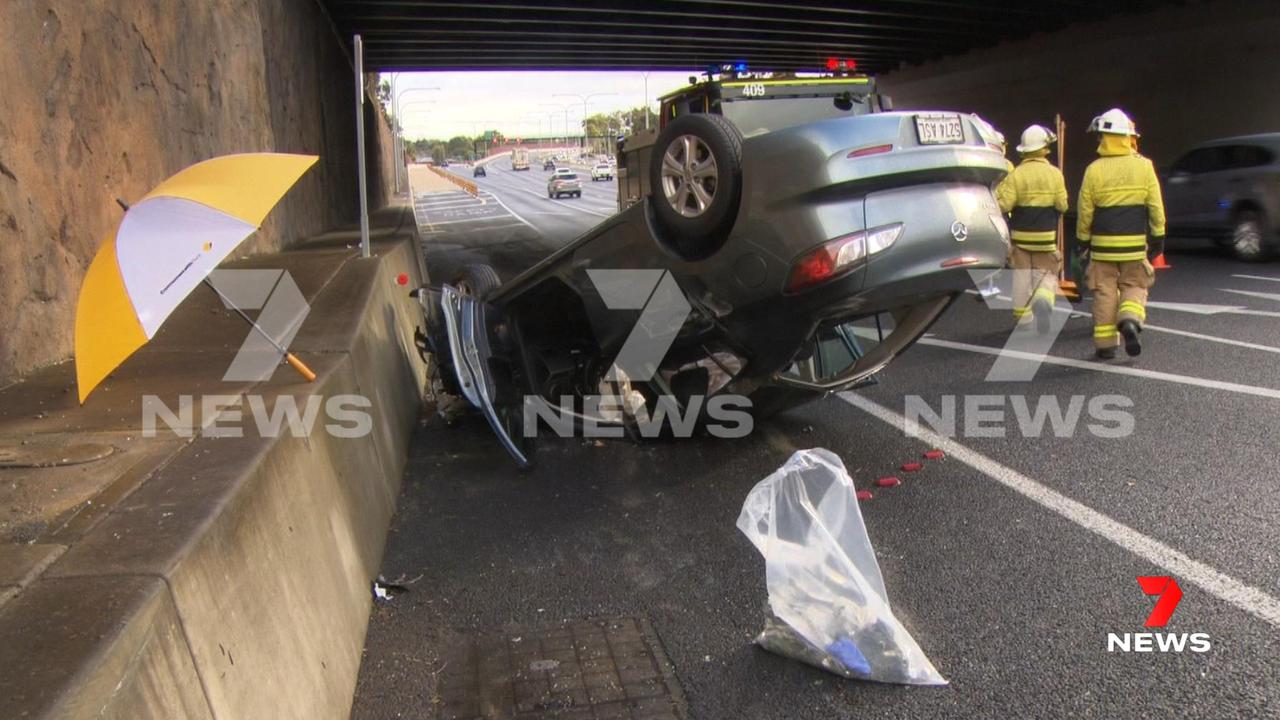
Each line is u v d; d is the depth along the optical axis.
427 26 18.94
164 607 1.88
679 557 4.10
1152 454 5.03
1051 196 8.27
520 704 2.96
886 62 28.12
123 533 2.18
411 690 3.06
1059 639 3.25
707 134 4.55
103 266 2.84
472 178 81.69
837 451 5.42
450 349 5.61
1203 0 17.81
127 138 6.12
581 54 23.92
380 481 4.54
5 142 4.44
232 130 9.01
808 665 3.17
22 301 4.54
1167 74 19.22
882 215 4.33
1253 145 12.75
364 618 3.48
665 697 3.00
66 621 1.72
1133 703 2.87
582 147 126.75
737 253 4.55
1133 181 6.94
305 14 13.90
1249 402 5.87
